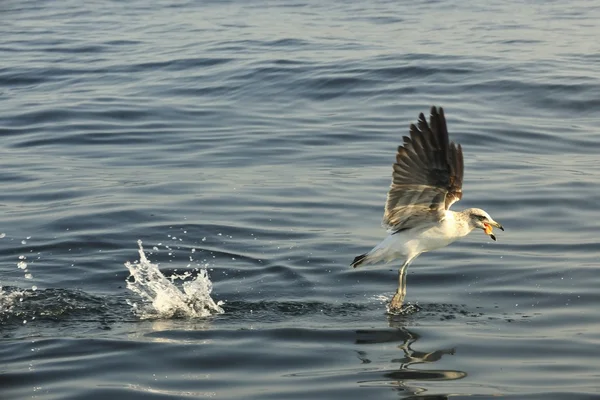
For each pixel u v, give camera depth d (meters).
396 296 11.30
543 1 33.72
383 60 24.41
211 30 30.06
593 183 16.23
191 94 22.81
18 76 25.02
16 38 30.05
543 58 24.47
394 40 27.33
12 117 21.22
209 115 21.17
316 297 11.91
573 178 16.55
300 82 23.06
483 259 13.14
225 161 18.05
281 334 10.55
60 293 11.91
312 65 24.28
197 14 33.34
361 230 14.38
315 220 14.85
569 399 8.74
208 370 9.54
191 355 9.92
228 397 8.85
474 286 12.20
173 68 25.16
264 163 17.86
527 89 21.83
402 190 10.16
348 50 25.98
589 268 12.58
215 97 22.55
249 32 29.36
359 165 17.58
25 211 15.40
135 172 17.48
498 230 14.40
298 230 14.40
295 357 9.88
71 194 16.22
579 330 10.59
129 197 15.99
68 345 10.22
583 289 11.89
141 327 10.84
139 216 15.02
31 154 18.78
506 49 25.75
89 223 14.73
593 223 14.49
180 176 17.14
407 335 10.52
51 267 13.02
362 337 10.48
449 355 9.91
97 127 20.41
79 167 17.86
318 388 9.05
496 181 16.56
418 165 9.83
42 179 17.12
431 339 10.39
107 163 18.09
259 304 11.60
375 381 9.21
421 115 9.58
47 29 31.52
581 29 28.47
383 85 22.62
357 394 8.91
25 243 13.94
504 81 22.39
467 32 28.41
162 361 9.77
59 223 14.73
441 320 11.03
